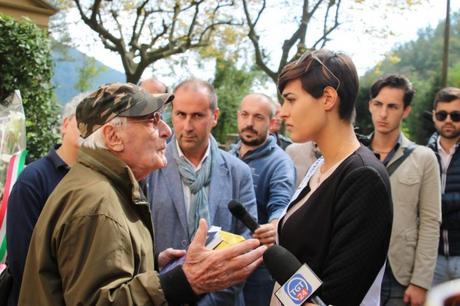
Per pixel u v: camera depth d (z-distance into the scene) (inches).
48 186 87.5
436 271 137.3
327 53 70.1
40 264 64.0
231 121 840.9
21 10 417.7
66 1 663.8
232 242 73.2
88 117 70.2
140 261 65.8
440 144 143.6
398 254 118.1
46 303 63.2
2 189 111.0
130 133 69.9
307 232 68.3
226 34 723.4
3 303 80.7
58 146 93.6
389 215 64.5
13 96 124.7
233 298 97.5
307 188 73.1
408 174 118.6
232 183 108.7
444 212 135.9
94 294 60.0
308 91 69.2
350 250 63.0
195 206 101.2
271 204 133.3
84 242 61.2
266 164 139.7
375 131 125.2
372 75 706.2
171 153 105.0
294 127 71.0
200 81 106.8
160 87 185.5
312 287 58.9
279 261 63.3
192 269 64.2
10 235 84.0
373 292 69.4
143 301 61.1
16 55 301.9
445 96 141.4
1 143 114.7
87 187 64.8
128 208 68.3
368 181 63.8
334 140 70.0
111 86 71.2
